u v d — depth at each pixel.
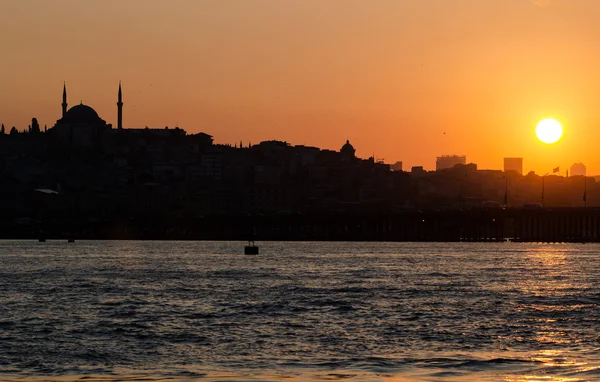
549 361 129.75
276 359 134.38
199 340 151.12
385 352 139.50
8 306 195.62
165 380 117.50
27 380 119.56
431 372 121.50
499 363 128.12
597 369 122.56
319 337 153.50
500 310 188.25
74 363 132.75
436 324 167.88
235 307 192.88
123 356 137.88
